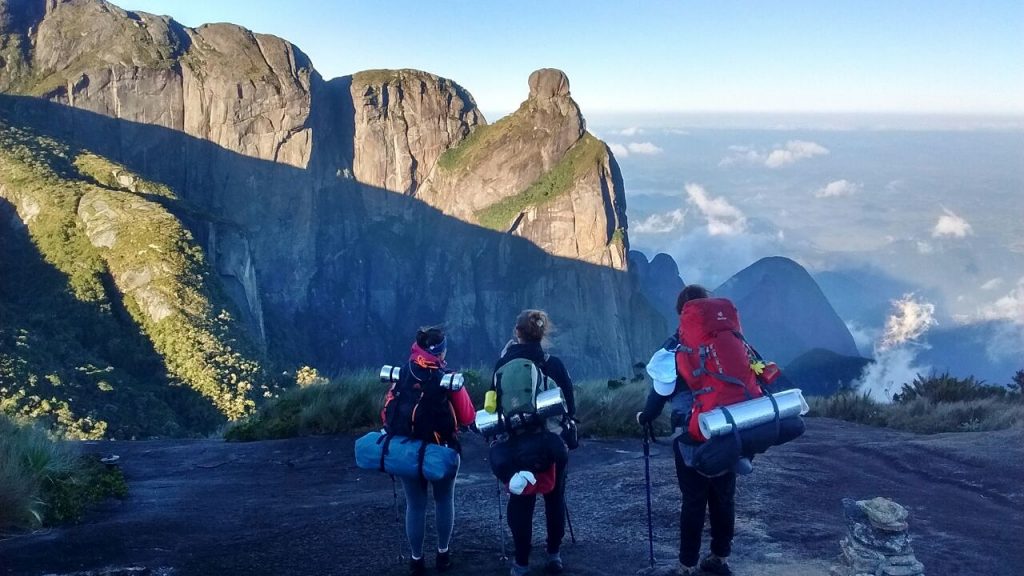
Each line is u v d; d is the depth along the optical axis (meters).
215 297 82.75
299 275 164.00
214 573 5.08
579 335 156.50
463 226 169.50
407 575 5.00
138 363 72.31
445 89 181.62
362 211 176.25
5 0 147.50
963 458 8.29
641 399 11.41
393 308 171.12
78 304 76.81
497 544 5.62
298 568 5.19
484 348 163.25
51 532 6.11
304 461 9.54
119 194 92.88
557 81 167.88
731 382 4.24
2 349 54.16
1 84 142.75
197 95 154.00
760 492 6.80
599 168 162.12
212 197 157.38
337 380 12.87
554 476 4.59
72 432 45.56
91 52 148.25
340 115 175.38
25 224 88.06
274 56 164.12
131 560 5.33
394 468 4.76
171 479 8.88
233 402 65.88
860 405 14.09
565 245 161.12
